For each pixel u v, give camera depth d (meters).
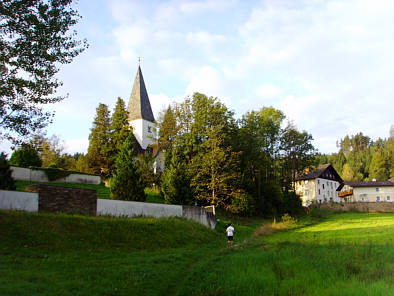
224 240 29.11
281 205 56.53
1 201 19.56
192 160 48.44
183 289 11.80
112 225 21.62
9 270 11.46
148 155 54.22
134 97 79.00
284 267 13.71
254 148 55.53
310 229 34.72
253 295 10.52
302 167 64.56
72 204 22.94
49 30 17.62
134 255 17.70
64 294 9.62
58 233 17.94
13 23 16.94
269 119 61.22
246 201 45.97
